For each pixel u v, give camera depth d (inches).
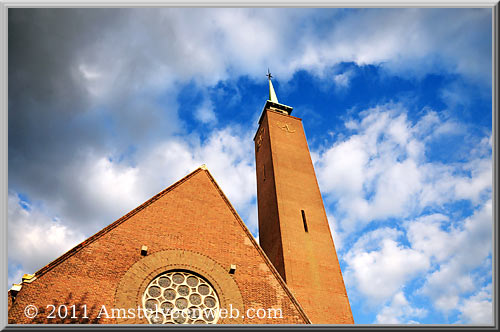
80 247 665.6
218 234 799.7
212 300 690.2
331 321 858.8
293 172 1254.3
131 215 759.1
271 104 1595.7
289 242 1009.5
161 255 713.6
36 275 601.6
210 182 912.9
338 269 992.2
